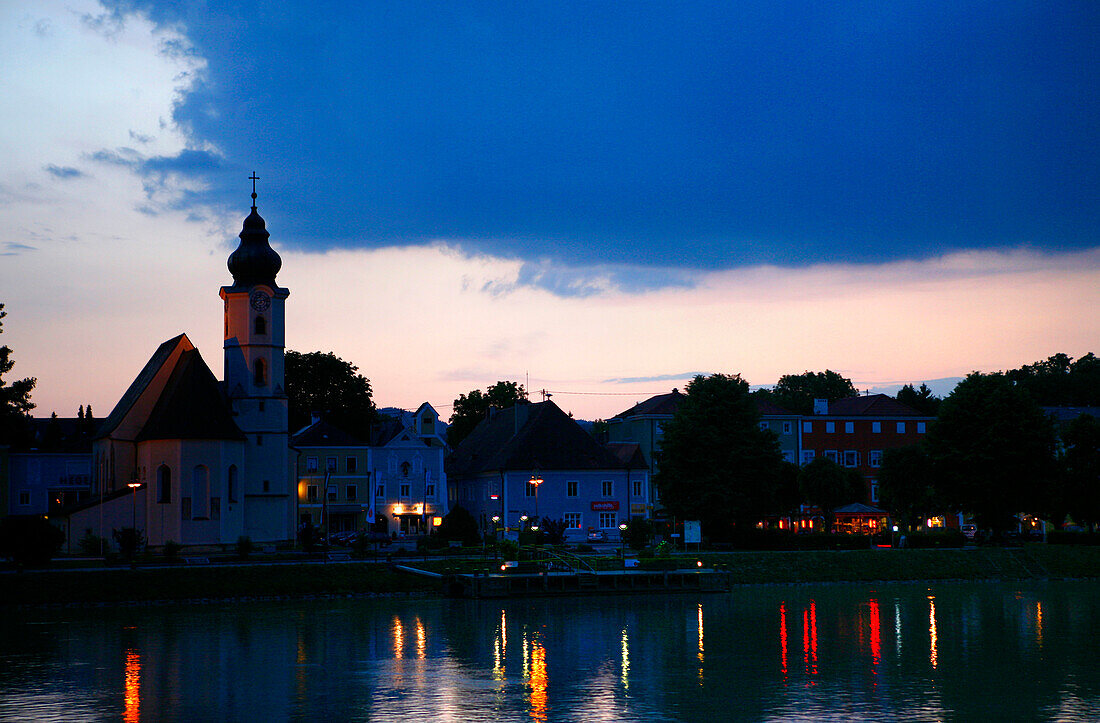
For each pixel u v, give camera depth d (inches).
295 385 6397.6
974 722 1787.6
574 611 3102.9
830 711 1859.0
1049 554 4158.5
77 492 5723.4
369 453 5226.4
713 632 2696.9
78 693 1999.3
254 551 4188.0
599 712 1850.4
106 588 3206.2
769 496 4461.1
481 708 1877.5
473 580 3356.3
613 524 5103.3
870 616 2994.6
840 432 6195.9
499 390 7327.8
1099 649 2450.8
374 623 2839.6
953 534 4500.5
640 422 5944.9
